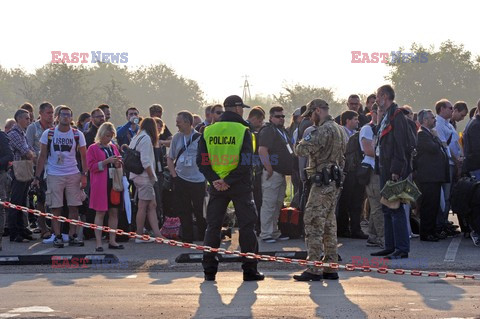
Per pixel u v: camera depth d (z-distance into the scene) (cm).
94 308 906
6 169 1453
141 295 991
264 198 1562
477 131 1528
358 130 1698
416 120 1812
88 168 1453
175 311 886
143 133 1534
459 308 887
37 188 1565
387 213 1328
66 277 1149
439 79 11156
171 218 1605
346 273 1162
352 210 1599
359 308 892
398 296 966
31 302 945
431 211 1530
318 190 1093
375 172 1375
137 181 1534
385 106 1299
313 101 1105
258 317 848
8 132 1655
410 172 1291
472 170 1536
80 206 1628
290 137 1734
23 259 1280
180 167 1548
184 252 1406
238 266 1221
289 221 1588
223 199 1121
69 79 9256
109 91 9488
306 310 884
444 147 1609
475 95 11181
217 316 856
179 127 1561
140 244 1539
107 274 1179
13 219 1578
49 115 1645
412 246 1466
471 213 1467
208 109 1747
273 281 1101
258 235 1647
